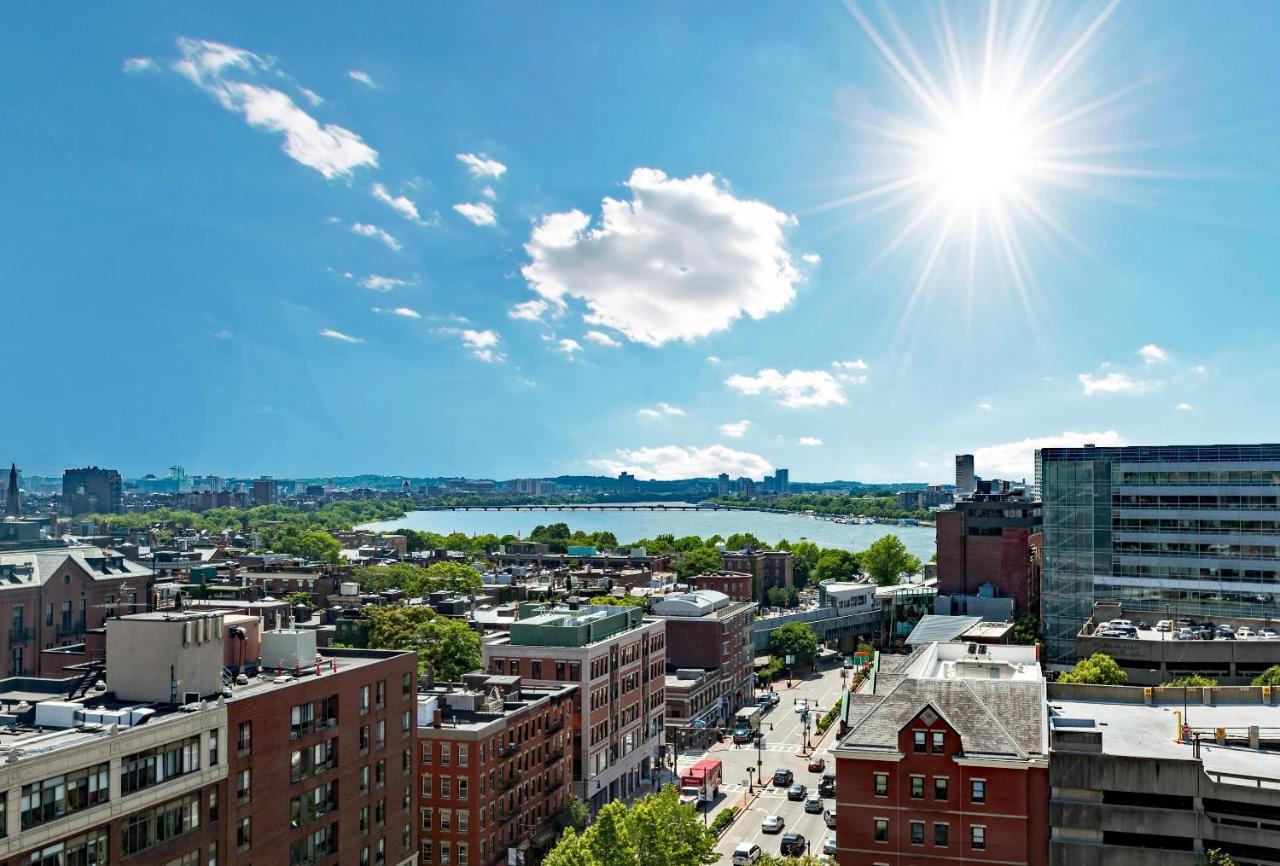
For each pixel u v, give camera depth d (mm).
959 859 70812
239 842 70562
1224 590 182125
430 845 103438
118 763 60812
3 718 65750
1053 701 88250
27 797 54938
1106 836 68312
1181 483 186500
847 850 73000
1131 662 123875
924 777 71812
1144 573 188000
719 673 190500
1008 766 69938
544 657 135000
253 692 73438
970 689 75062
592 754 134625
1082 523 192500
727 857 109250
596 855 84438
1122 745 73750
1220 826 65938
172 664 70250
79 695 73688
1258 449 181500
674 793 92625
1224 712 83625
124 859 61031
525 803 115250
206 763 67312
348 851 82125
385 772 87625
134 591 172750
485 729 104250
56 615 153875
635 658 153250
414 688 92812
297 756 76500
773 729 181375
